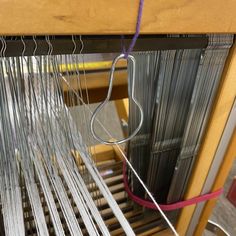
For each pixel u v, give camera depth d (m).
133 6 0.34
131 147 0.75
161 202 0.85
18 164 0.50
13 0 0.28
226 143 0.72
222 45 0.53
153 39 0.45
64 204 0.42
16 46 0.36
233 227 1.41
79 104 0.62
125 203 0.92
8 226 0.38
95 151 1.10
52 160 0.52
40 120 0.54
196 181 0.78
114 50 0.43
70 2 0.31
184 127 0.70
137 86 0.61
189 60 0.58
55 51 0.39
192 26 0.40
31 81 0.49
